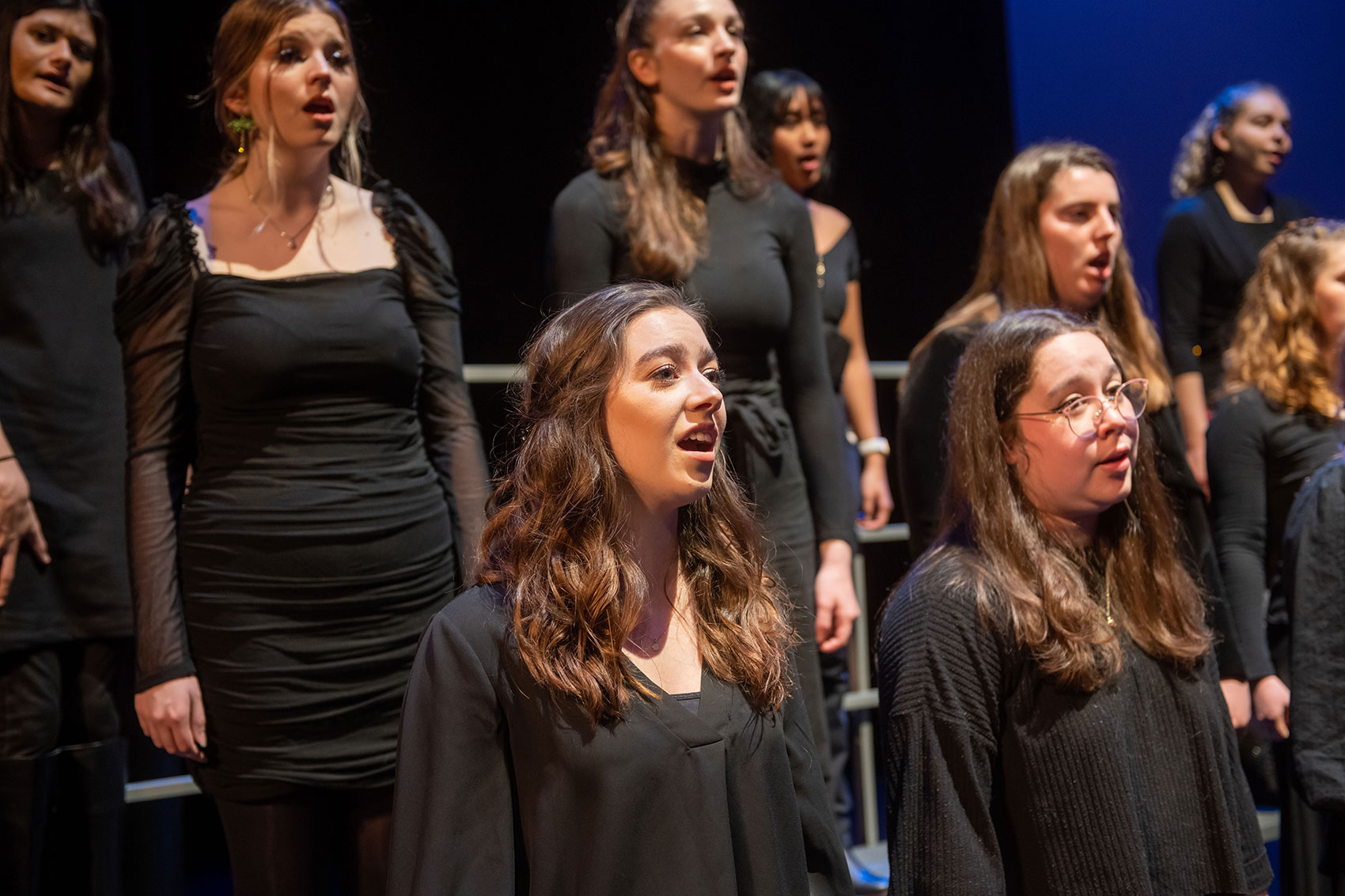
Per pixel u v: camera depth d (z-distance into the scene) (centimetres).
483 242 419
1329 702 185
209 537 178
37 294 209
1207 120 369
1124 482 166
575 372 136
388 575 182
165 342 180
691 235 217
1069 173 223
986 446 170
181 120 338
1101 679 157
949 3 507
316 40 186
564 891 123
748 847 130
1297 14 507
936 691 154
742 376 219
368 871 183
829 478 224
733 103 221
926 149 505
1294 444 249
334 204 193
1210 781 160
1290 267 256
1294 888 208
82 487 209
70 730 209
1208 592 207
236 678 176
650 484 134
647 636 136
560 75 427
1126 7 532
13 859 197
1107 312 231
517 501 137
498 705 129
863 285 499
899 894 150
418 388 198
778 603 151
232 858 180
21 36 209
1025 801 155
